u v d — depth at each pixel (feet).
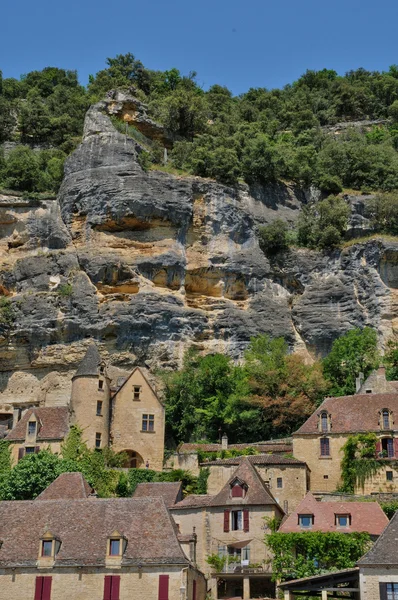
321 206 318.86
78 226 296.92
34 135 395.14
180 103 364.38
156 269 286.46
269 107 445.37
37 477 195.93
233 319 288.92
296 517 176.35
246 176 327.26
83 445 224.33
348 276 298.15
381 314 287.89
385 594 140.15
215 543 179.32
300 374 264.11
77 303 277.85
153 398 239.71
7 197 309.63
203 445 234.17
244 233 308.60
